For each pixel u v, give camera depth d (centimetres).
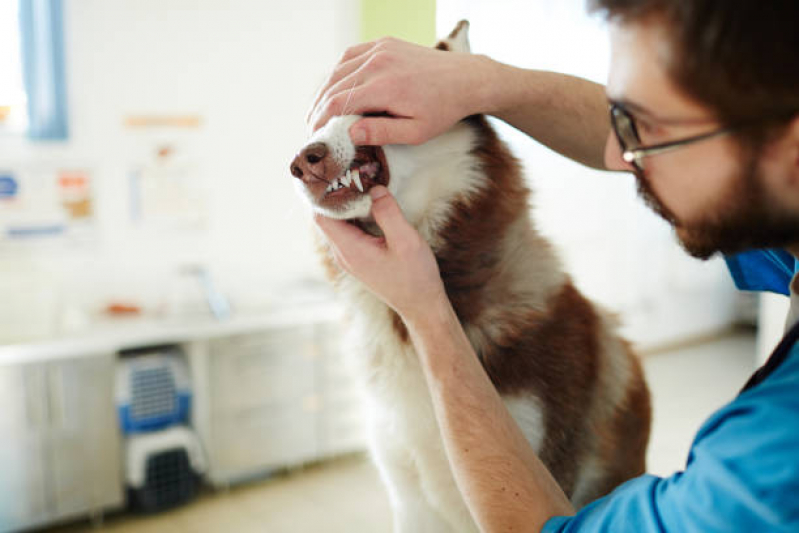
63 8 288
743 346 494
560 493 74
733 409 54
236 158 342
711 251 61
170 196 327
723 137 52
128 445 275
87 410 259
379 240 85
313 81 360
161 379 284
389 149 104
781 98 47
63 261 304
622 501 60
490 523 71
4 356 242
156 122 319
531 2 343
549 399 106
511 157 116
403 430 107
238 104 340
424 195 109
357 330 113
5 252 292
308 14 354
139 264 322
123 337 265
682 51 49
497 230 111
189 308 311
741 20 45
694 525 51
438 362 79
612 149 69
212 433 285
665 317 486
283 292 336
